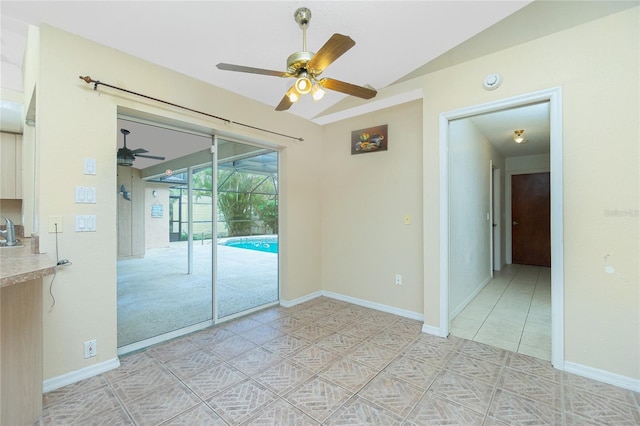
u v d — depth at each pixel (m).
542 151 5.58
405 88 2.95
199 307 3.06
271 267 3.83
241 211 3.53
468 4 2.01
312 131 3.94
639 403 1.79
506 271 5.47
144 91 2.37
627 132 1.93
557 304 2.17
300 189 3.78
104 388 1.97
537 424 1.63
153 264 2.92
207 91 2.79
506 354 2.42
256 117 3.23
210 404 1.81
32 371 1.65
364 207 3.65
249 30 2.13
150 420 1.67
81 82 2.07
